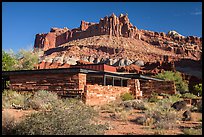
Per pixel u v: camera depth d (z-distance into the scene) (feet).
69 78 77.36
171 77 184.14
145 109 57.88
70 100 66.59
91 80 111.55
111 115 47.65
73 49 559.79
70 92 75.77
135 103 62.23
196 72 411.54
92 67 178.40
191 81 244.42
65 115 29.27
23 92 81.97
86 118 32.58
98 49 575.79
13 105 52.42
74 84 76.18
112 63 488.44
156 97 85.87
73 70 76.69
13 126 29.04
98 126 33.06
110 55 558.56
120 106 62.80
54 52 581.94
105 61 506.89
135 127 37.88
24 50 155.84
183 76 248.32
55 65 274.16
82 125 29.73
